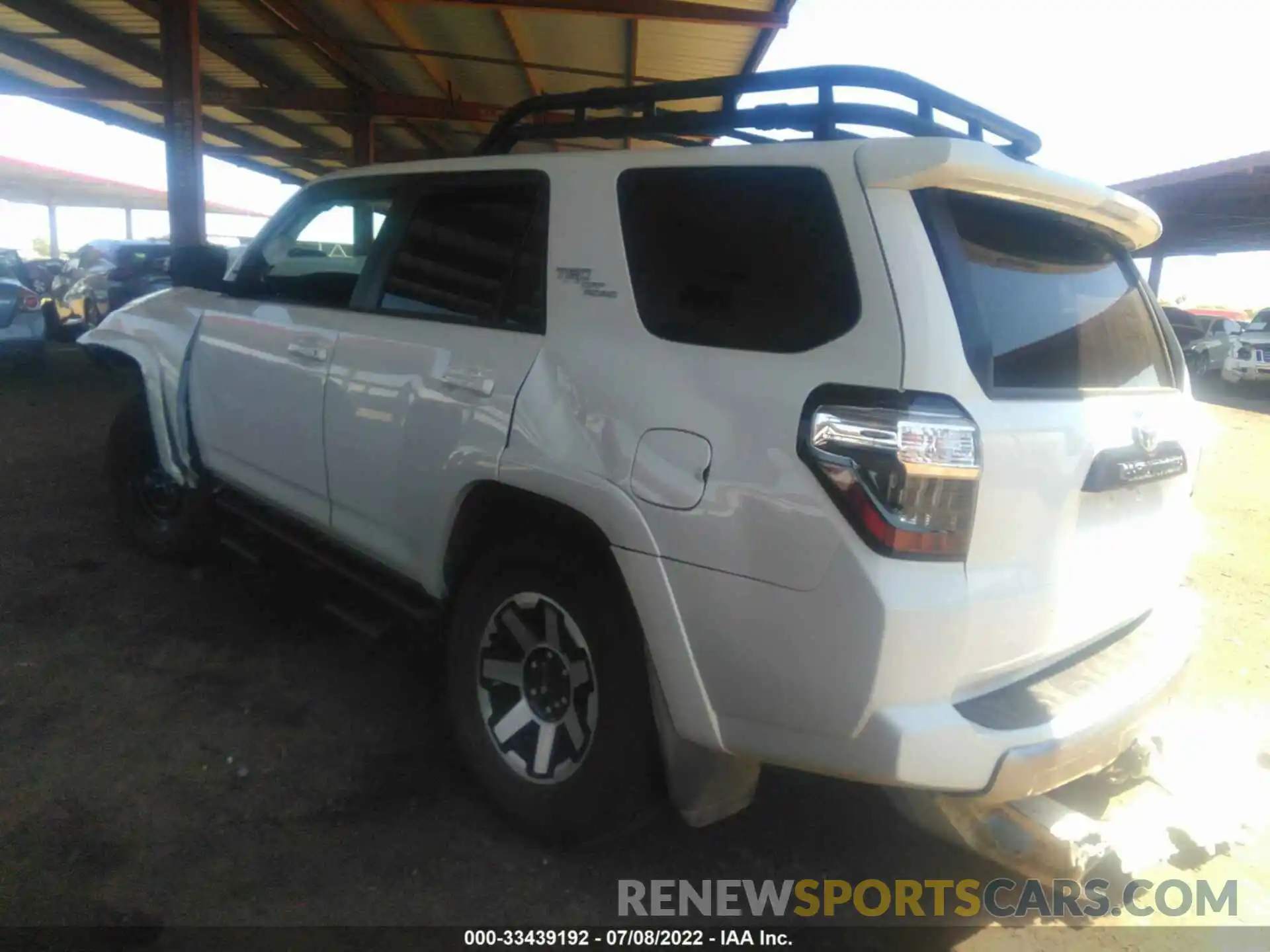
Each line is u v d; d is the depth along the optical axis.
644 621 2.37
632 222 2.62
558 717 2.71
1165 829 2.88
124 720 3.27
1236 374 18.08
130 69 12.48
